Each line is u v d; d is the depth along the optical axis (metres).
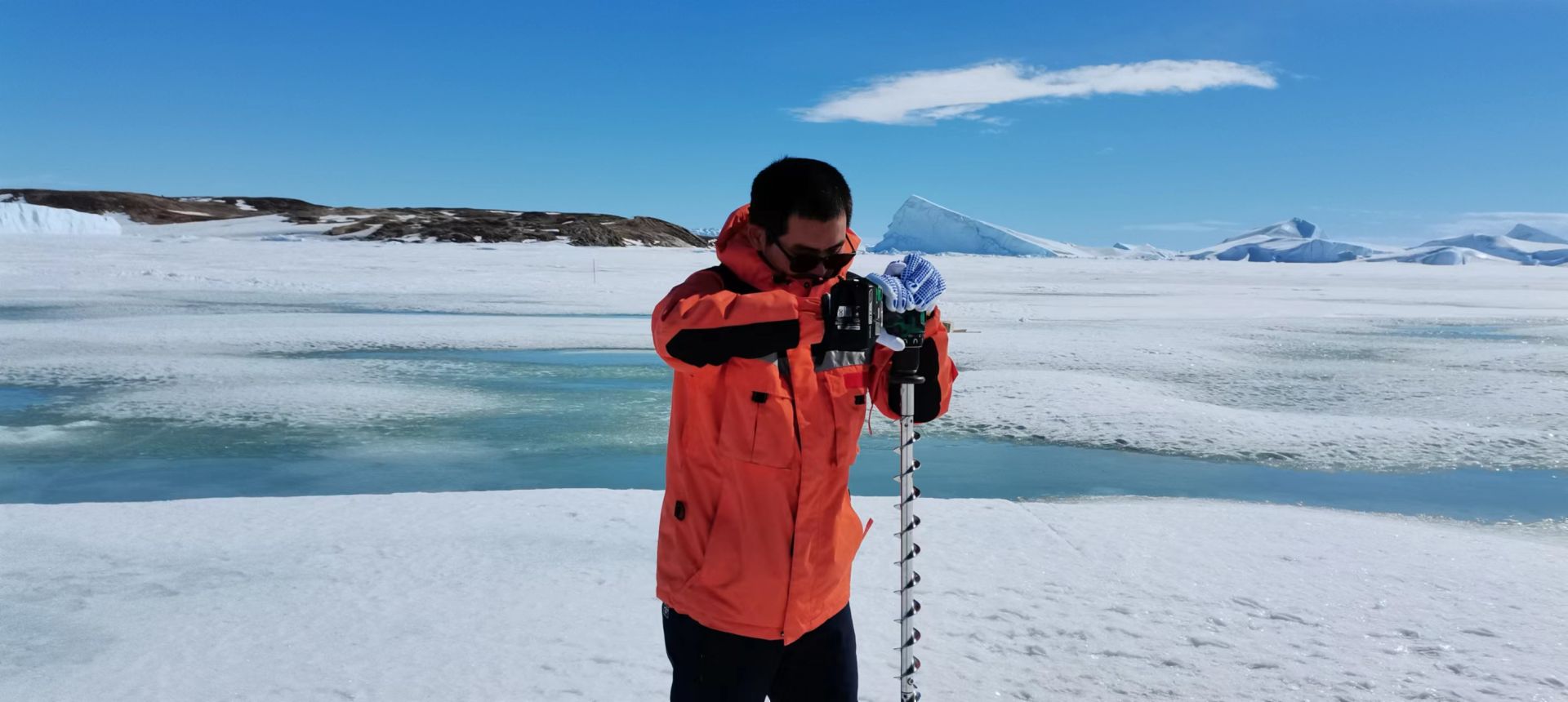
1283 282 43.75
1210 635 3.32
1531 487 6.27
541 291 27.70
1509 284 42.81
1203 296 30.00
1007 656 3.14
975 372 10.97
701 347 1.53
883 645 3.21
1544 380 10.74
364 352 13.23
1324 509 5.30
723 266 1.71
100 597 3.60
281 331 15.30
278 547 4.22
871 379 1.78
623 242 112.62
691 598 1.72
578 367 11.94
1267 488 6.26
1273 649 3.21
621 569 3.95
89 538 4.33
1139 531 4.58
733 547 1.68
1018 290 33.62
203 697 2.79
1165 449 7.41
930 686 2.92
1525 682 2.97
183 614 3.43
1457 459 7.06
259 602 3.55
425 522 4.62
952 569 3.99
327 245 72.81
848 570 1.81
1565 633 3.37
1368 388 10.42
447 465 6.90
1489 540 4.62
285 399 9.29
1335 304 26.16
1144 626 3.40
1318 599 3.69
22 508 4.84
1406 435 7.78
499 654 3.09
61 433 7.80
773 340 1.49
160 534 4.40
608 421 8.48
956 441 7.70
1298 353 13.87
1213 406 9.13
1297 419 8.39
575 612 3.46
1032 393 9.54
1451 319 20.86
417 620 3.37
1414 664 3.10
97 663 3.02
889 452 7.34
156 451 7.25
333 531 4.45
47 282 27.20
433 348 13.80
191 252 52.00
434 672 2.96
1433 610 3.59
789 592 1.70
